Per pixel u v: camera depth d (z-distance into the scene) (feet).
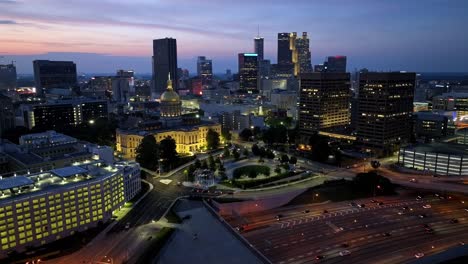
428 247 598.75
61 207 637.30
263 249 596.29
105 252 590.96
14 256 572.51
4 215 572.92
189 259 568.00
